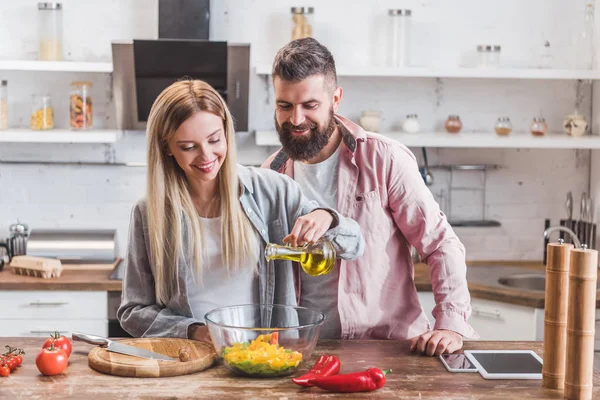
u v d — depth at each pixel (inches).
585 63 171.0
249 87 169.2
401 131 181.3
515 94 183.0
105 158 177.8
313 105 93.7
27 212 177.3
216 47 160.4
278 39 176.6
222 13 175.2
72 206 178.1
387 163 101.5
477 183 184.4
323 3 176.2
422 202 100.7
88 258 171.2
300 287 100.9
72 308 155.6
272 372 81.0
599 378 83.7
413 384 80.7
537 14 180.5
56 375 82.3
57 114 175.5
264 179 96.3
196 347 88.1
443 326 95.1
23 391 77.3
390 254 103.0
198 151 86.1
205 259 91.9
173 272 92.0
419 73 166.1
